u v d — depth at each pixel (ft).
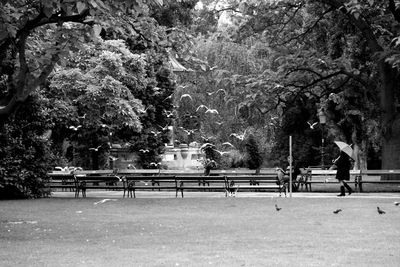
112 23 62.34
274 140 185.88
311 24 133.28
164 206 82.38
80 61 121.90
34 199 97.96
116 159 168.86
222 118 171.42
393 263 38.65
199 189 107.34
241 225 60.29
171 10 138.92
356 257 41.09
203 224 61.46
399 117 118.73
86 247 46.78
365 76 130.93
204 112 171.53
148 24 73.92
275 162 184.85
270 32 135.33
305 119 179.32
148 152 158.51
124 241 50.03
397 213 70.23
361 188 107.76
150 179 102.68
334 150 181.37
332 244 47.29
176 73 174.50
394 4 115.44
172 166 172.55
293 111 172.96
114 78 123.03
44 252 44.32
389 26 121.60
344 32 132.36
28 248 46.42
